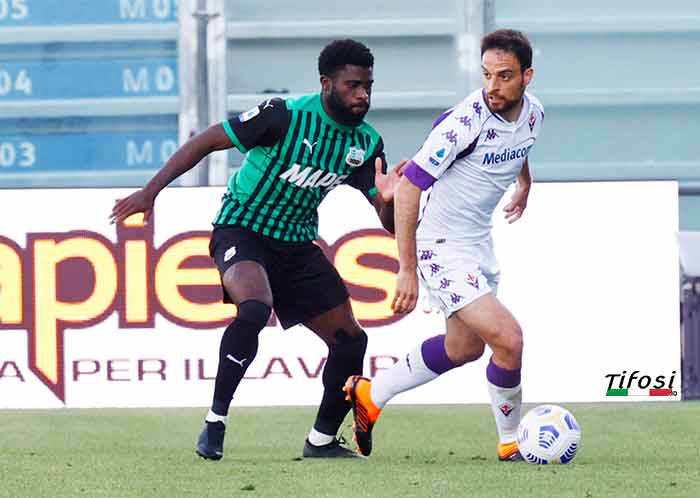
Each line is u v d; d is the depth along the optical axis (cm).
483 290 1875
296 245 1988
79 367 2766
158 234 2758
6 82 3244
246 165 1962
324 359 2769
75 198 2759
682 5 3288
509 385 1908
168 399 2766
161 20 3225
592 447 2197
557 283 2792
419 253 1894
